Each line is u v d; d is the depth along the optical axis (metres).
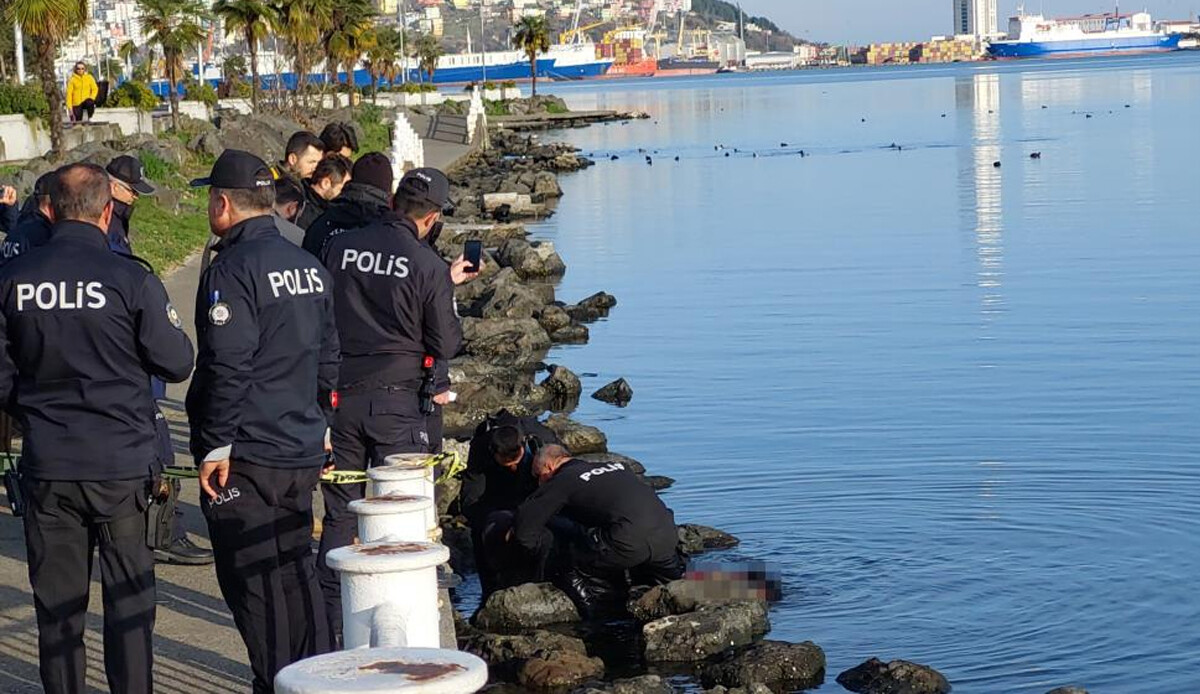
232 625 7.03
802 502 11.02
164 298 5.38
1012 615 8.52
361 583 4.00
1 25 46.62
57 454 5.27
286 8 64.50
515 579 8.98
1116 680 7.59
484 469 9.35
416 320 6.77
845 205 35.47
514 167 49.44
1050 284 22.00
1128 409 13.90
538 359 17.50
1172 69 154.25
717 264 25.66
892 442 12.86
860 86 155.38
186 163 37.53
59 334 5.23
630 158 55.19
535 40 112.00
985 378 15.53
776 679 7.52
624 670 7.84
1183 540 9.84
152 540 5.55
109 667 5.46
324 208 8.16
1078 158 46.94
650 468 12.24
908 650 8.04
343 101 87.50
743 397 14.96
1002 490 11.20
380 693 2.69
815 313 20.14
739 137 67.50
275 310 5.57
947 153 51.41
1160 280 21.95
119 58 101.44
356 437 6.82
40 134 35.38
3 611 7.20
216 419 5.55
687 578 8.76
